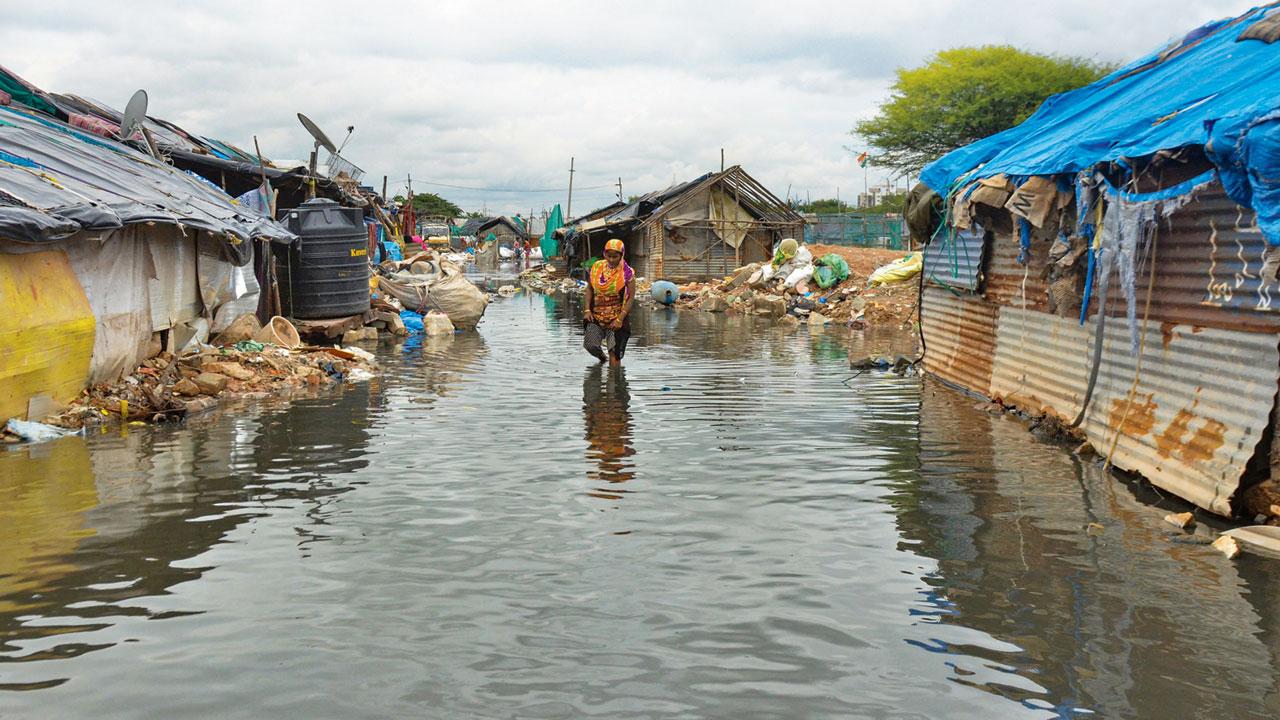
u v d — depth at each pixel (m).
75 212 8.73
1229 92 6.63
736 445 7.96
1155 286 6.94
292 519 5.73
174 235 11.87
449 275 21.48
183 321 12.36
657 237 39.03
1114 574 4.80
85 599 4.45
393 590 4.55
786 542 5.31
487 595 4.48
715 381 12.03
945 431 8.60
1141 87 8.87
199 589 4.57
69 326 8.94
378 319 18.80
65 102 17.55
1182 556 5.08
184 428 8.71
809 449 7.82
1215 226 6.21
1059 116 10.11
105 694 3.52
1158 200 6.54
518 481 6.68
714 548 5.19
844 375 12.70
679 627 4.12
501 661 3.78
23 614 4.27
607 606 4.36
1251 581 4.69
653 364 13.94
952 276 11.77
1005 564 4.95
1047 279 8.69
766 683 3.61
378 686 3.57
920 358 13.83
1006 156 9.59
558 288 43.56
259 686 3.58
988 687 3.58
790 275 26.78
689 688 3.56
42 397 8.64
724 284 31.11
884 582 4.69
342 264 17.14
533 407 9.94
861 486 6.58
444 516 5.80
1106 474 6.98
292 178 20.50
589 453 7.63
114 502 6.12
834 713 3.39
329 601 4.41
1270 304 5.61
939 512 5.92
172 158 19.09
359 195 30.09
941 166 11.23
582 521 5.70
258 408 9.87
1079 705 3.45
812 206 67.38
